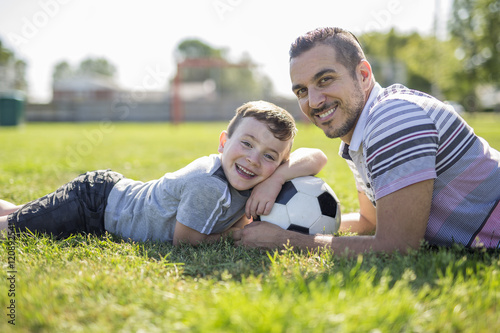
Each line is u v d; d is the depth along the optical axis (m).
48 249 2.17
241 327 1.24
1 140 12.77
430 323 1.33
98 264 1.92
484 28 23.53
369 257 1.88
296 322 1.24
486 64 24.31
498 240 2.03
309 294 1.48
